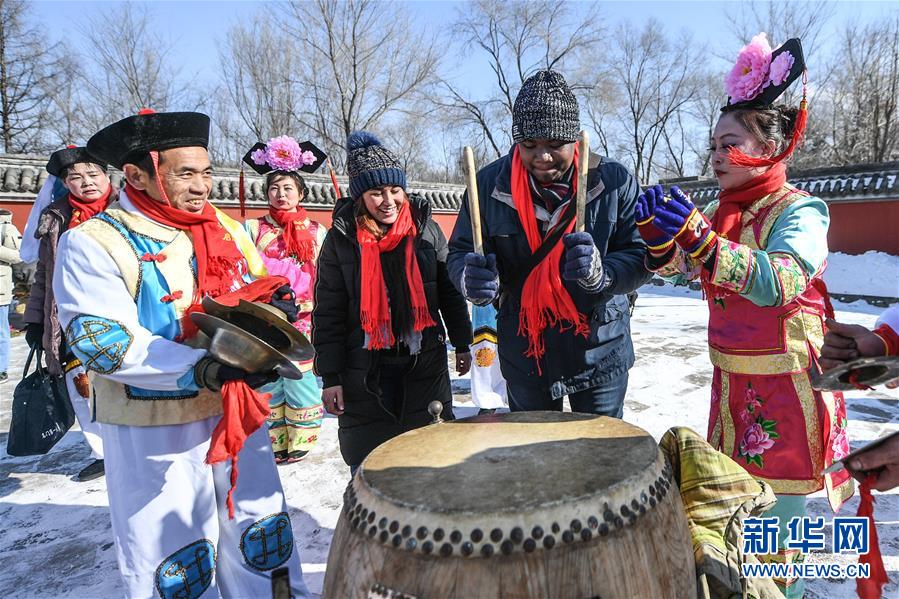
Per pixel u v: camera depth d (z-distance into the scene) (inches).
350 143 90.6
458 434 52.6
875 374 46.3
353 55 939.3
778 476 65.1
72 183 123.0
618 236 75.4
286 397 131.8
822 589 80.4
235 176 464.8
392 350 92.0
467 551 36.0
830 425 64.5
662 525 40.9
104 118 978.1
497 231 77.4
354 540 41.2
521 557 35.9
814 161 1086.4
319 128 1011.9
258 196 464.1
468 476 42.8
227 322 57.9
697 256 55.9
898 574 81.0
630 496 39.9
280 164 136.5
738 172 65.4
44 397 120.6
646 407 160.6
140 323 61.8
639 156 1344.7
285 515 71.2
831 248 509.0
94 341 57.0
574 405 80.9
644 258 69.0
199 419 64.2
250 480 68.6
